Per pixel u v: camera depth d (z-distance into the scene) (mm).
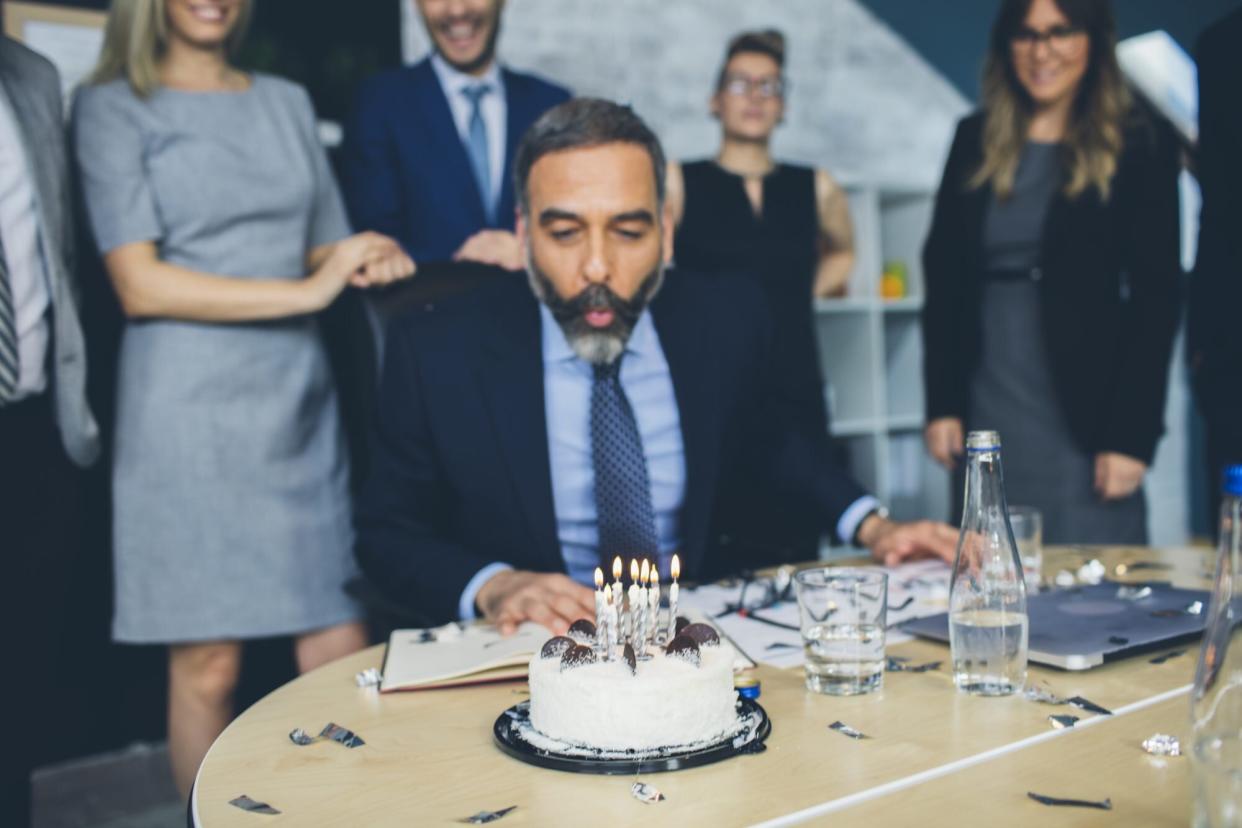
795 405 1858
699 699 816
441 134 2508
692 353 1675
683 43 3910
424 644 1156
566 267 1524
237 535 1969
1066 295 2266
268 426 1997
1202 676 603
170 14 1946
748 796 729
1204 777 551
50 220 1788
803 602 975
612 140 1506
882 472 4016
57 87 1867
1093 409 2277
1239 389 2025
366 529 1596
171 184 1938
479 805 730
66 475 1906
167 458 1928
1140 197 2252
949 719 882
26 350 1772
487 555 1602
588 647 858
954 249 2438
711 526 1718
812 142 4254
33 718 1871
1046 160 2305
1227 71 2008
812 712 909
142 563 1938
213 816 722
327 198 2199
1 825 1815
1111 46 2227
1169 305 2248
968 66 4496
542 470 1562
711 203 2881
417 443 1622
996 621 945
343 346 2432
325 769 808
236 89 2047
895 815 691
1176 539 4711
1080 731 844
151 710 2596
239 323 1980
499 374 1594
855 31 4320
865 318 3994
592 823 693
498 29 2602
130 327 1979
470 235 2504
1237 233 2021
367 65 2975
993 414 2375
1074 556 1589
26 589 1828
